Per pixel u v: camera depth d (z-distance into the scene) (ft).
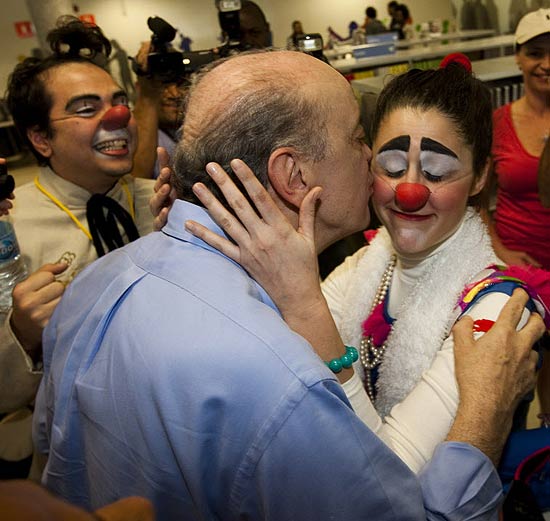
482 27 19.60
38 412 2.87
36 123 4.32
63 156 4.33
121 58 12.08
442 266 2.93
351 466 1.89
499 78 7.38
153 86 5.98
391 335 3.02
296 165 2.31
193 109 2.37
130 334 2.14
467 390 2.40
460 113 2.74
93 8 21.25
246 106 2.23
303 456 1.85
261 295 2.27
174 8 21.94
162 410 1.97
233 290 2.12
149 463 2.07
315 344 2.29
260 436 1.86
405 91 2.82
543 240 6.06
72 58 4.47
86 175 4.42
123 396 2.10
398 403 2.82
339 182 2.43
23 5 14.24
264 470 1.87
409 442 2.43
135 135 4.56
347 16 27.22
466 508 2.21
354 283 3.41
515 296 2.63
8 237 3.84
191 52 5.74
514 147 6.12
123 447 2.14
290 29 27.20
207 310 2.05
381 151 2.84
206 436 1.92
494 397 2.37
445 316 2.82
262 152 2.25
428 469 2.27
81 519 0.79
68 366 2.35
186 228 2.31
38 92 4.23
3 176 3.59
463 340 2.54
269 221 2.20
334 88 2.37
